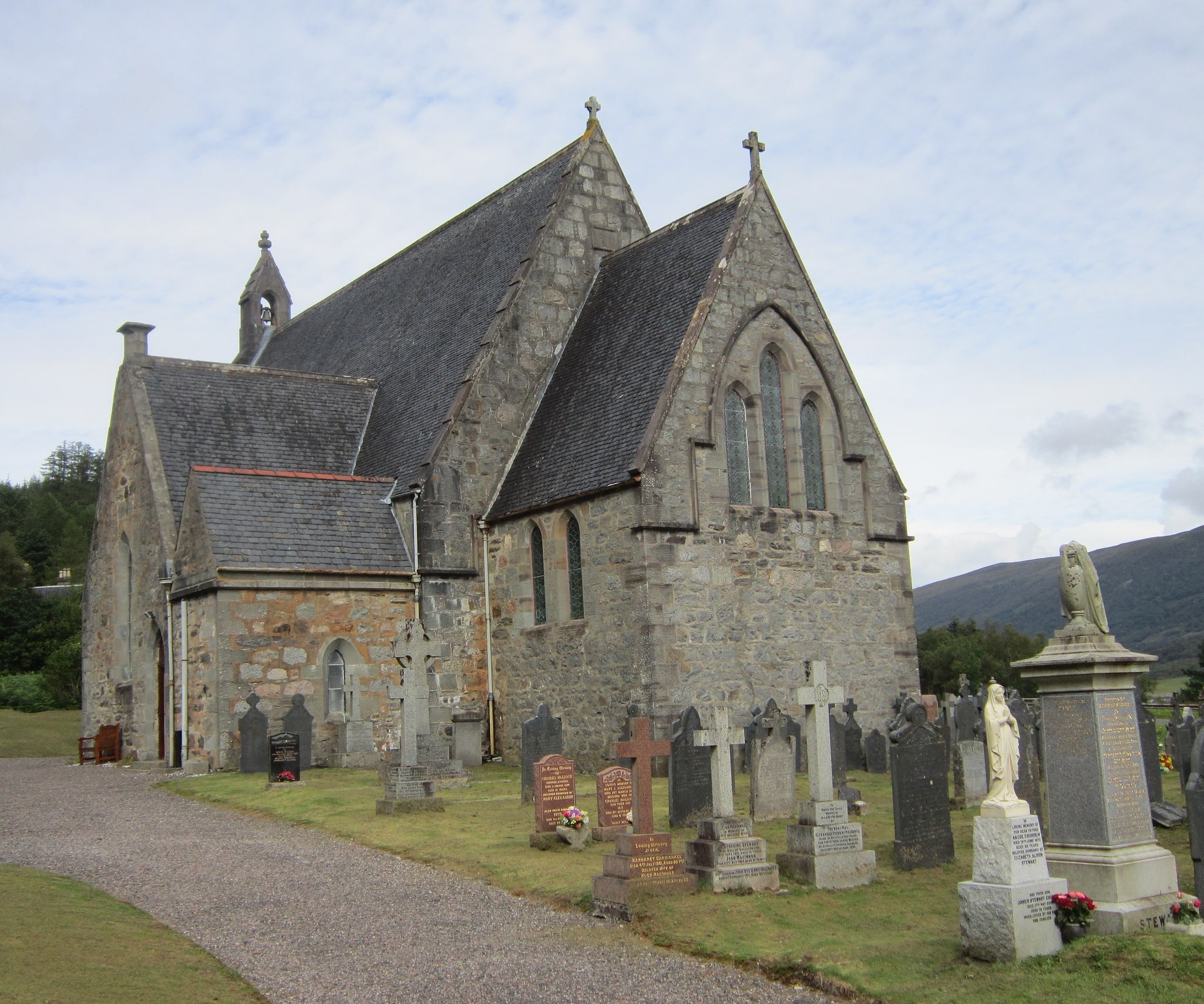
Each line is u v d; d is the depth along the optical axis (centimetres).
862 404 3161
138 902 1434
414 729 2148
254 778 2577
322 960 1211
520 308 3344
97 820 2112
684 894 1420
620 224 3600
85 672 3819
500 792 2395
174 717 3014
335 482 3173
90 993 1003
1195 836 1206
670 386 2781
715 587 2781
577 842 1733
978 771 2027
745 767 2552
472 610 3127
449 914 1409
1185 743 1998
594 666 2802
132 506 3441
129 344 3572
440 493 3117
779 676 2862
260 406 3641
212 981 1105
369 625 2986
